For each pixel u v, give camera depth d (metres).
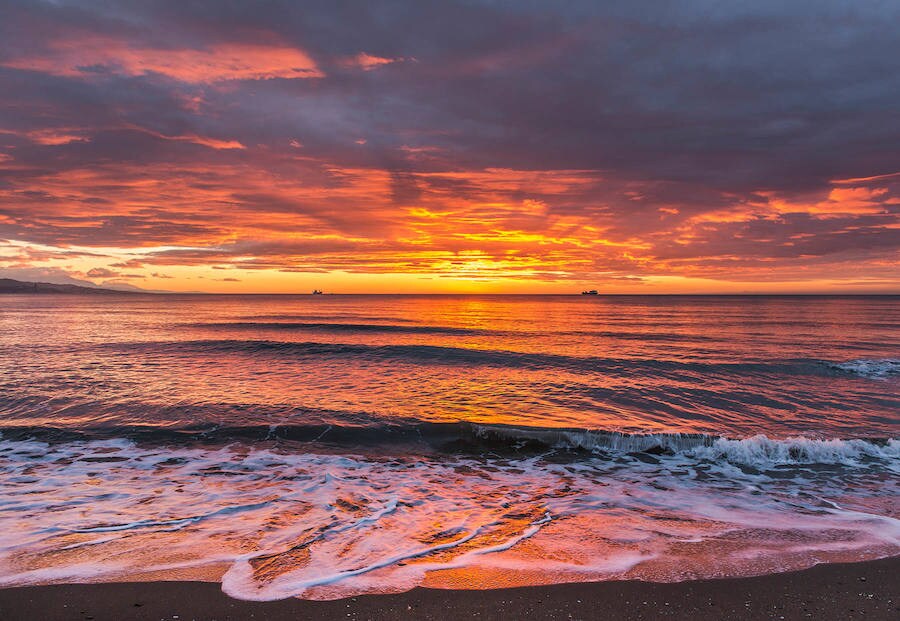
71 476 7.38
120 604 3.65
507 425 10.45
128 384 14.60
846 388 15.34
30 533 5.06
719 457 9.07
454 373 17.67
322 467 8.13
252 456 8.65
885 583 4.10
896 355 23.25
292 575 4.16
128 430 9.89
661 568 4.38
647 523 5.68
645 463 8.77
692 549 4.84
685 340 31.20
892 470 8.28
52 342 26.59
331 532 5.23
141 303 109.38
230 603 3.68
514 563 4.46
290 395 13.34
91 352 22.31
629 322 49.78
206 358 20.73
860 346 27.28
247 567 4.30
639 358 21.70
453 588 3.96
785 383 16.19
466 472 8.16
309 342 26.42
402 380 16.08
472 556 4.62
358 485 7.23
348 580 4.07
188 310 74.00
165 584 3.96
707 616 3.60
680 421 11.42
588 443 9.70
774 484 7.58
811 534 5.29
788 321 50.38
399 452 9.23
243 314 62.53
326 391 14.05
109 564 4.32
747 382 16.34
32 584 3.93
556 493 7.04
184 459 8.41
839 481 7.73
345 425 10.43
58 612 3.52
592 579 4.14
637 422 11.22
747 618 3.58
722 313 68.56
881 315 61.75
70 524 5.36
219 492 6.73
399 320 51.59
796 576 4.23
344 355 21.84
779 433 10.48
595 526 5.55
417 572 4.25
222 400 12.50
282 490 6.89
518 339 31.88
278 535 5.11
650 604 3.75
